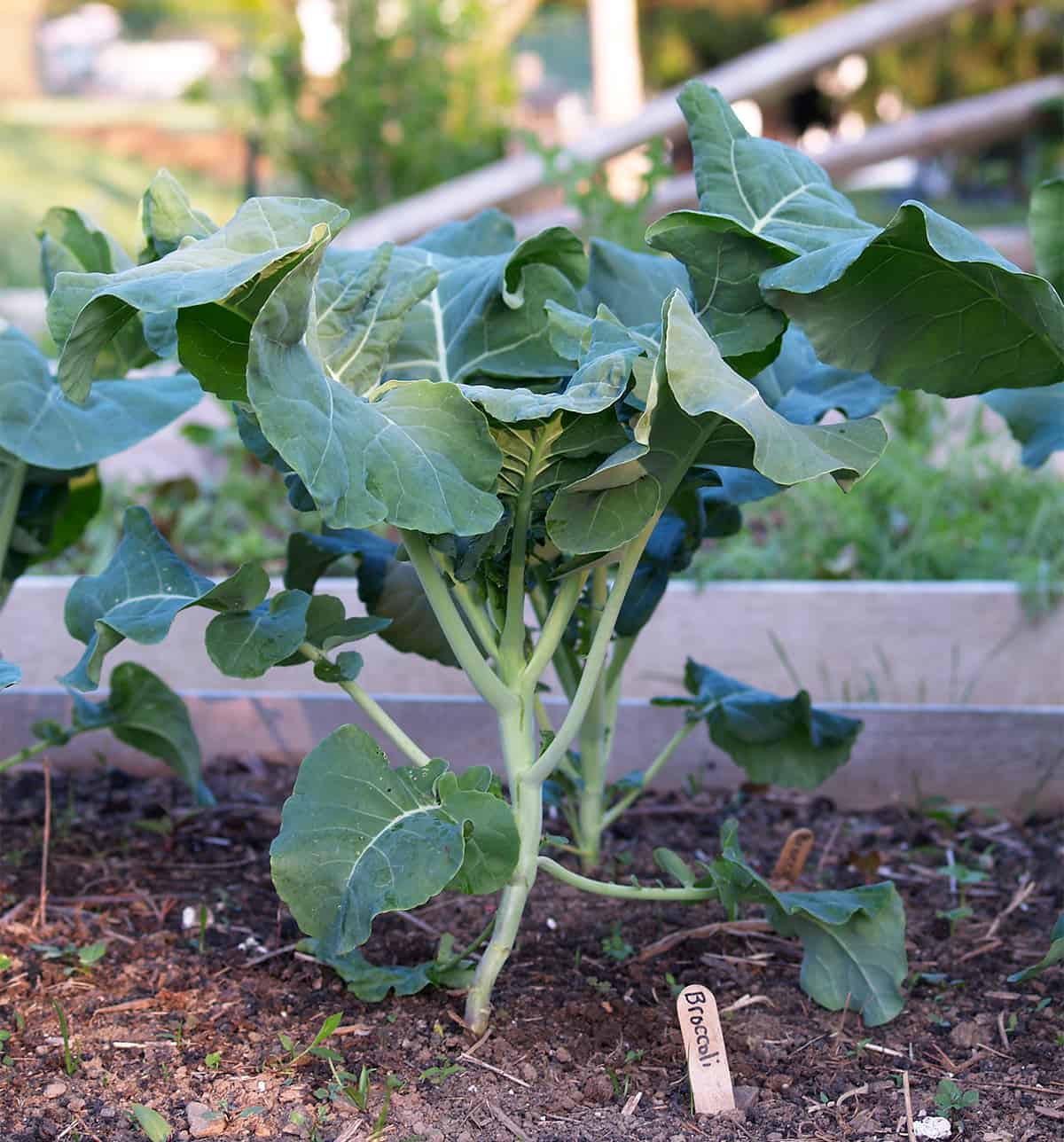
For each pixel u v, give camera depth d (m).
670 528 1.91
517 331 1.68
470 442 1.36
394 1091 1.46
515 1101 1.45
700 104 1.60
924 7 4.84
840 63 5.05
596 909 1.93
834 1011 1.66
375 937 1.83
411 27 5.73
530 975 1.73
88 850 2.14
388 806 1.44
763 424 1.27
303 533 1.90
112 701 2.03
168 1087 1.47
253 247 1.35
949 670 2.60
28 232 9.62
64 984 1.70
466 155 5.84
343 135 5.63
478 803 1.42
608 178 3.77
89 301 1.23
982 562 2.94
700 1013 1.47
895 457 3.22
